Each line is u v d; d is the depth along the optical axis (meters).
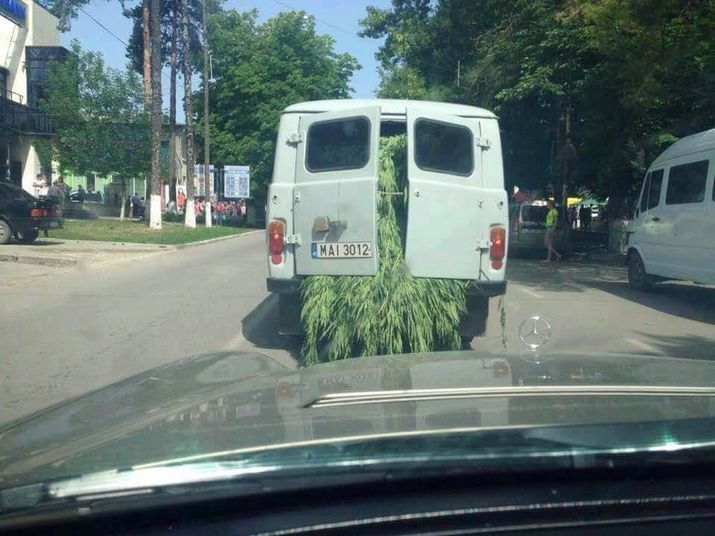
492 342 8.97
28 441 2.42
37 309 11.25
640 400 2.36
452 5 24.64
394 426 2.04
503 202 7.37
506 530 1.82
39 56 35.94
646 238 13.73
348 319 6.70
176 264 17.80
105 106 33.34
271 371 3.41
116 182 41.44
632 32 15.27
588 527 1.83
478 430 1.97
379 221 7.06
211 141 42.44
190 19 40.31
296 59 41.91
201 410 2.47
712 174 11.69
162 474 1.82
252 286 13.95
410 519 1.80
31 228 20.28
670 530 1.84
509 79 21.95
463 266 7.23
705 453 1.90
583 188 28.31
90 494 1.80
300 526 1.79
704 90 17.33
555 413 2.17
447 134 7.25
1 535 1.81
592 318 11.19
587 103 20.17
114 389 3.21
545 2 20.02
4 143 34.03
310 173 7.26
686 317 11.41
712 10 13.92
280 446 1.91
